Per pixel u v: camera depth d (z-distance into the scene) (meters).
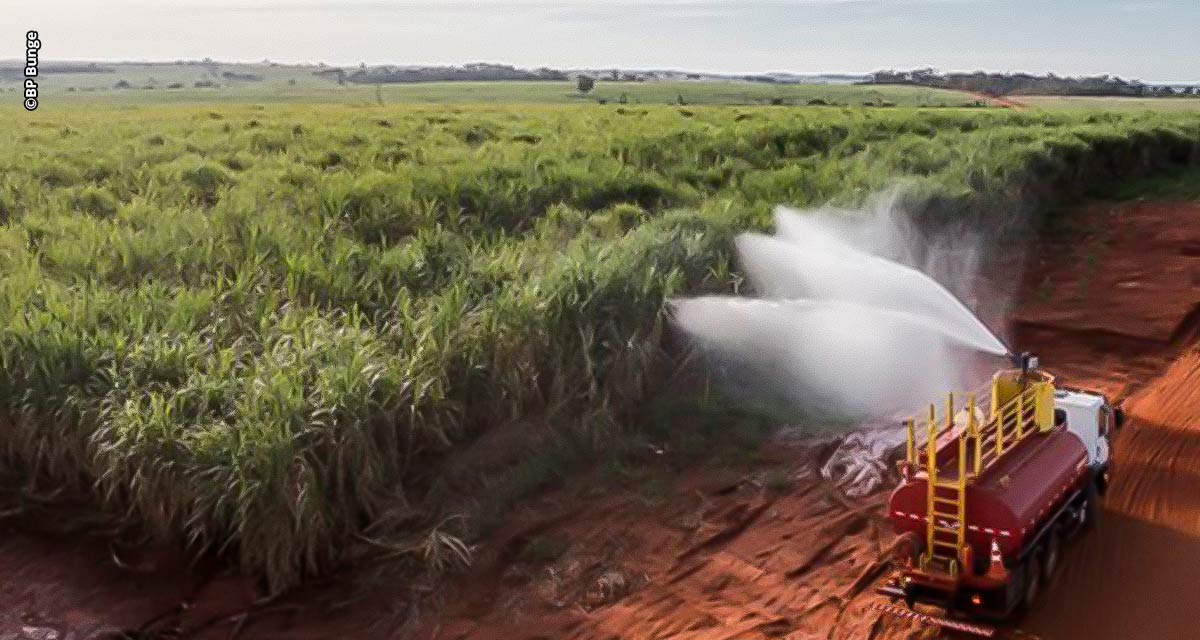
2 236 17.52
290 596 10.73
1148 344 18.34
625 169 25.11
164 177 23.91
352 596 10.73
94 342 12.44
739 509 12.35
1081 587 10.41
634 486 12.86
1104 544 11.23
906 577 9.69
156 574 10.87
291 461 10.72
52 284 14.32
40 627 10.12
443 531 11.57
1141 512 11.97
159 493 10.94
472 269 15.73
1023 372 11.48
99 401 11.60
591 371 13.69
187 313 13.68
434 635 10.20
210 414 11.41
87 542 11.23
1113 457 13.47
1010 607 9.55
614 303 14.46
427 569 11.02
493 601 10.72
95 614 10.36
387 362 12.38
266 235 17.27
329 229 18.59
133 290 14.58
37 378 11.93
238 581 10.82
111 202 21.28
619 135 32.19
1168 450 13.69
